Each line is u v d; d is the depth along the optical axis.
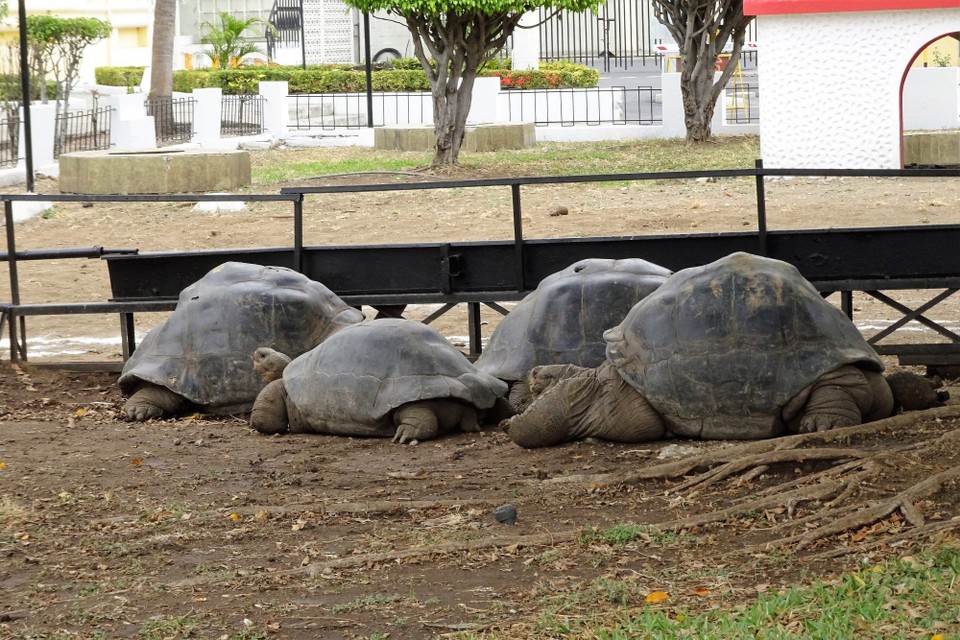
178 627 5.31
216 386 9.48
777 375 7.61
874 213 17.66
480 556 6.10
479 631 5.18
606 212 18.89
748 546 6.05
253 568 6.05
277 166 26.47
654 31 52.94
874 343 10.43
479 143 28.75
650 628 5.02
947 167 22.92
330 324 9.86
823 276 10.18
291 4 50.88
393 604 5.52
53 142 26.78
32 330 13.59
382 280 10.87
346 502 6.97
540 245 10.60
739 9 27.53
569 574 5.82
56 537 6.58
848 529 6.13
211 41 43.06
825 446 7.39
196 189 22.59
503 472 7.57
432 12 23.70
